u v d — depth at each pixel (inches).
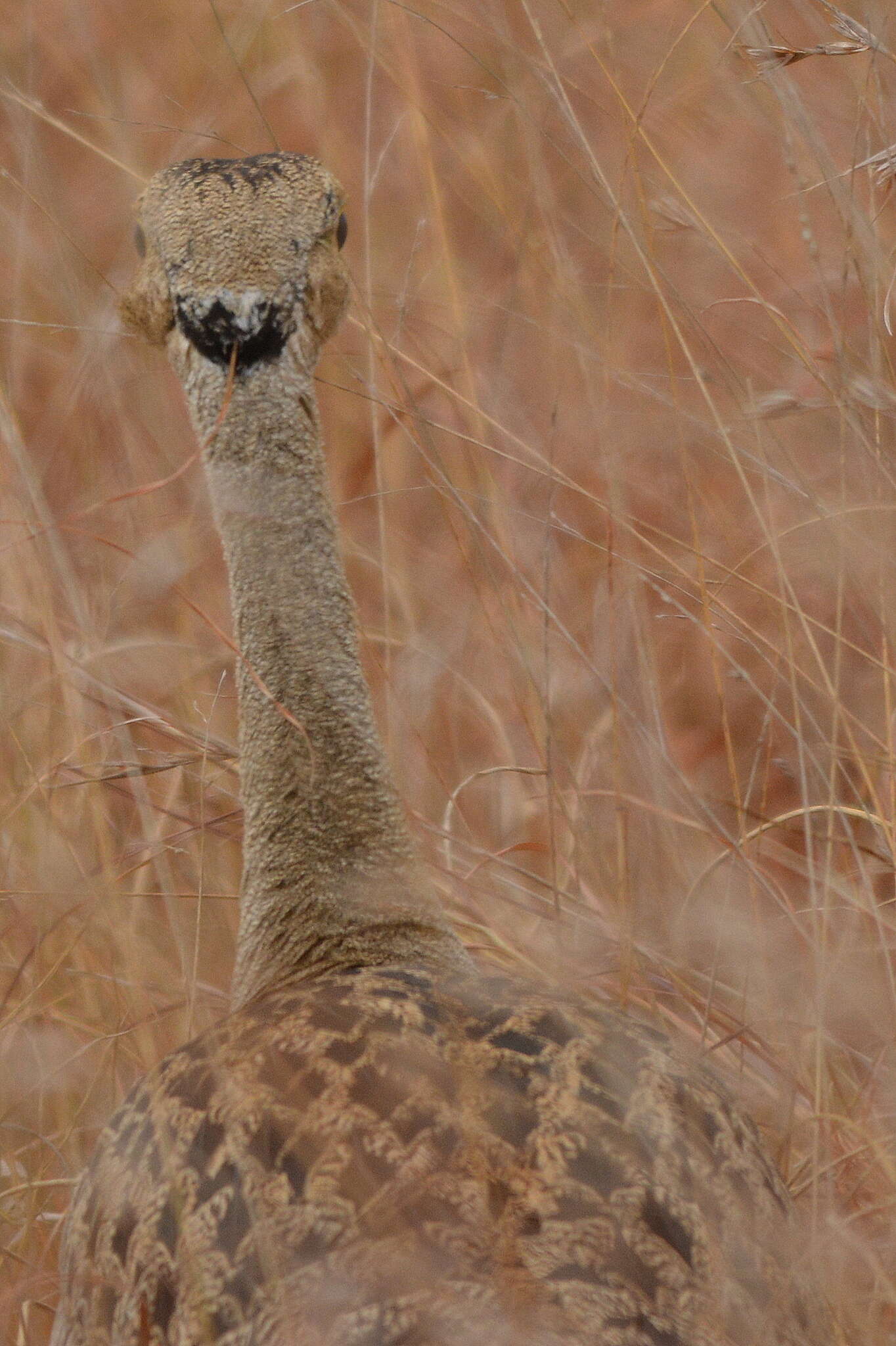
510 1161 322.3
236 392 428.5
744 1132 360.5
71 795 531.5
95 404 653.3
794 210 639.8
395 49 673.0
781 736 589.9
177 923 461.7
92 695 539.8
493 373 668.7
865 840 539.5
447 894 539.2
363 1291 296.5
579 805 534.9
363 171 715.4
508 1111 332.5
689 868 505.0
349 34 780.0
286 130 777.6
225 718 617.3
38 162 658.8
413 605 653.3
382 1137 324.5
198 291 425.1
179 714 588.7
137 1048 480.4
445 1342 283.0
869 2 518.0
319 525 434.3
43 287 678.5
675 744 595.8
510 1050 349.7
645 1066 353.1
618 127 639.8
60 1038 481.7
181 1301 318.3
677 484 627.8
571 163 589.9
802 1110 457.4
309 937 421.7
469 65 714.2
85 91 764.6
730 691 614.2
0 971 517.0
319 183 442.3
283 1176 323.0
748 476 601.0
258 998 394.9
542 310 631.2
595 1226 310.5
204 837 510.3
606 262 633.0
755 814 510.9
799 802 595.2
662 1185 325.1
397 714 586.6
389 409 577.9
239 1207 323.6
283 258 428.1
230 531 435.5
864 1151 435.2
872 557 498.9
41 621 548.4
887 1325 387.5
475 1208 310.8
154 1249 332.5
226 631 631.2
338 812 427.2
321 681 430.3
